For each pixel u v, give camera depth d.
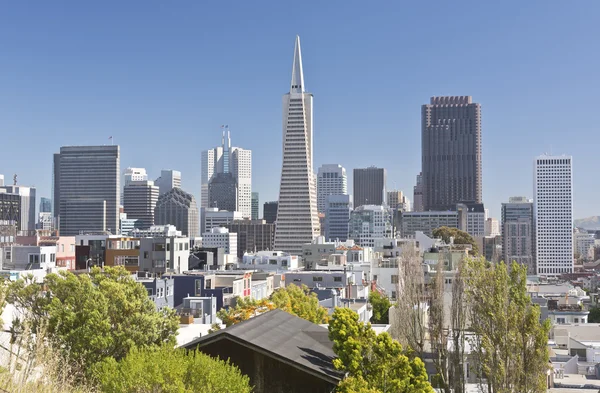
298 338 36.88
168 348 29.98
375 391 31.41
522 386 49.22
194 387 27.27
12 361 27.36
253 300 75.50
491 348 50.19
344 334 34.12
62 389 25.97
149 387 26.47
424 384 34.50
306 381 32.97
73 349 39.62
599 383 104.25
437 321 57.50
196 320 84.50
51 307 41.22
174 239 171.25
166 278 110.06
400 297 66.19
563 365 116.69
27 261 146.62
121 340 41.44
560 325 149.88
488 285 51.31
